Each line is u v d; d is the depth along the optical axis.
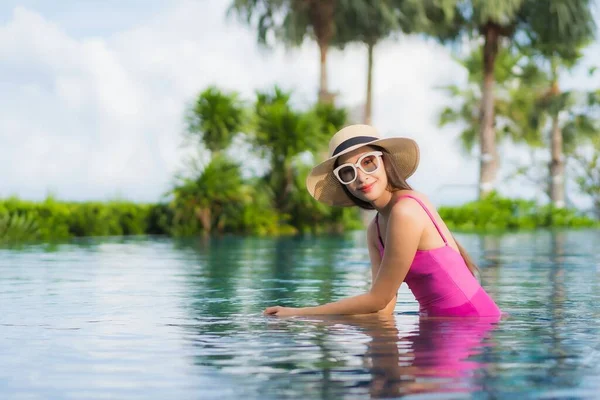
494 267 7.68
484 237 16.89
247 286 5.63
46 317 3.86
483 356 2.69
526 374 2.37
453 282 3.78
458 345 2.92
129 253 10.52
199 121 22.16
